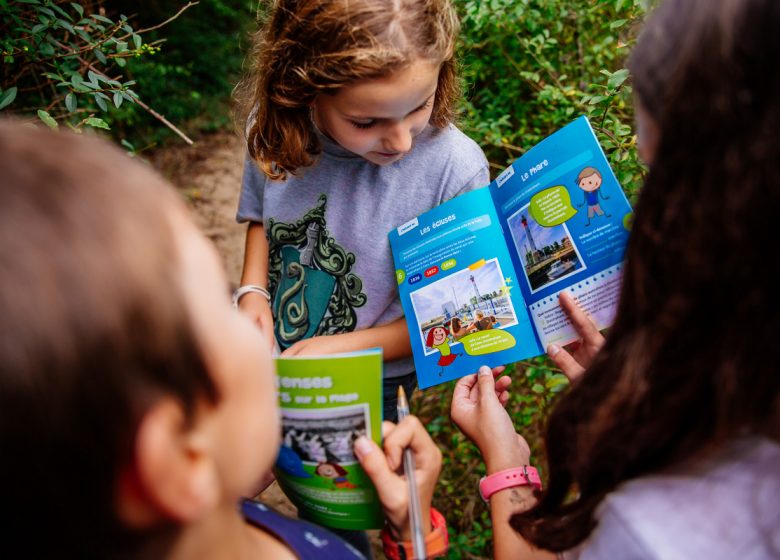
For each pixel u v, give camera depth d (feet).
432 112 4.31
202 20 17.69
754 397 1.99
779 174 1.73
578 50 7.39
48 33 5.01
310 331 4.99
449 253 4.12
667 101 1.94
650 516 2.14
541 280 3.73
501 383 3.98
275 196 4.85
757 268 1.85
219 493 1.78
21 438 1.33
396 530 2.84
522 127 7.32
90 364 1.31
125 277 1.35
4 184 1.35
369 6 3.46
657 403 2.20
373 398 2.60
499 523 3.26
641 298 2.21
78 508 1.48
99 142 1.63
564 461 2.74
